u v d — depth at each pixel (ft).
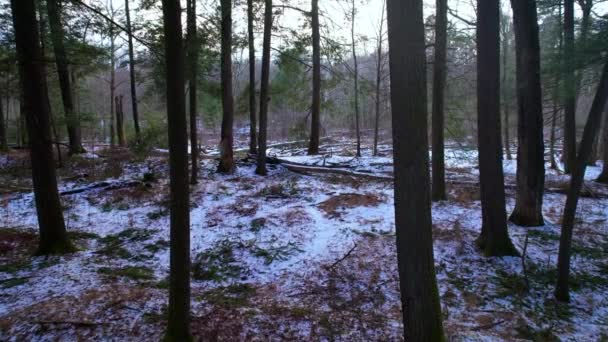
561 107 39.65
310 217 31.14
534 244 26.43
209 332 16.42
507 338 17.11
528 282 21.99
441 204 33.94
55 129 51.31
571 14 38.91
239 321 17.46
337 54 55.31
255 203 34.71
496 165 24.84
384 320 18.35
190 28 32.42
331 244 26.55
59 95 72.38
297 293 20.92
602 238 27.78
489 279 22.36
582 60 19.66
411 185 11.76
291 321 17.72
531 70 28.48
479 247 25.95
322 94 60.70
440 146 34.60
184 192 13.71
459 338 16.53
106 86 114.52
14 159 57.36
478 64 24.73
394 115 11.76
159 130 35.47
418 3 11.18
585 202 36.22
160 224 30.76
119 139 78.43
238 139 118.11
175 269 14.20
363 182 42.70
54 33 35.24
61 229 25.40
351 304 19.83
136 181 41.37
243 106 56.18
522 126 29.53
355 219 30.76
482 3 23.99
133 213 33.24
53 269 22.12
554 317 19.21
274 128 118.83
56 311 17.10
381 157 58.08
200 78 36.63
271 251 25.62
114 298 18.56
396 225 12.35
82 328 16.01
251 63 53.62
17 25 22.80
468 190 38.70
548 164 64.13
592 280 22.48
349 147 84.17
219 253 25.29
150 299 18.72
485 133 24.84
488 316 18.95
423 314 12.17
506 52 65.62
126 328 16.19
